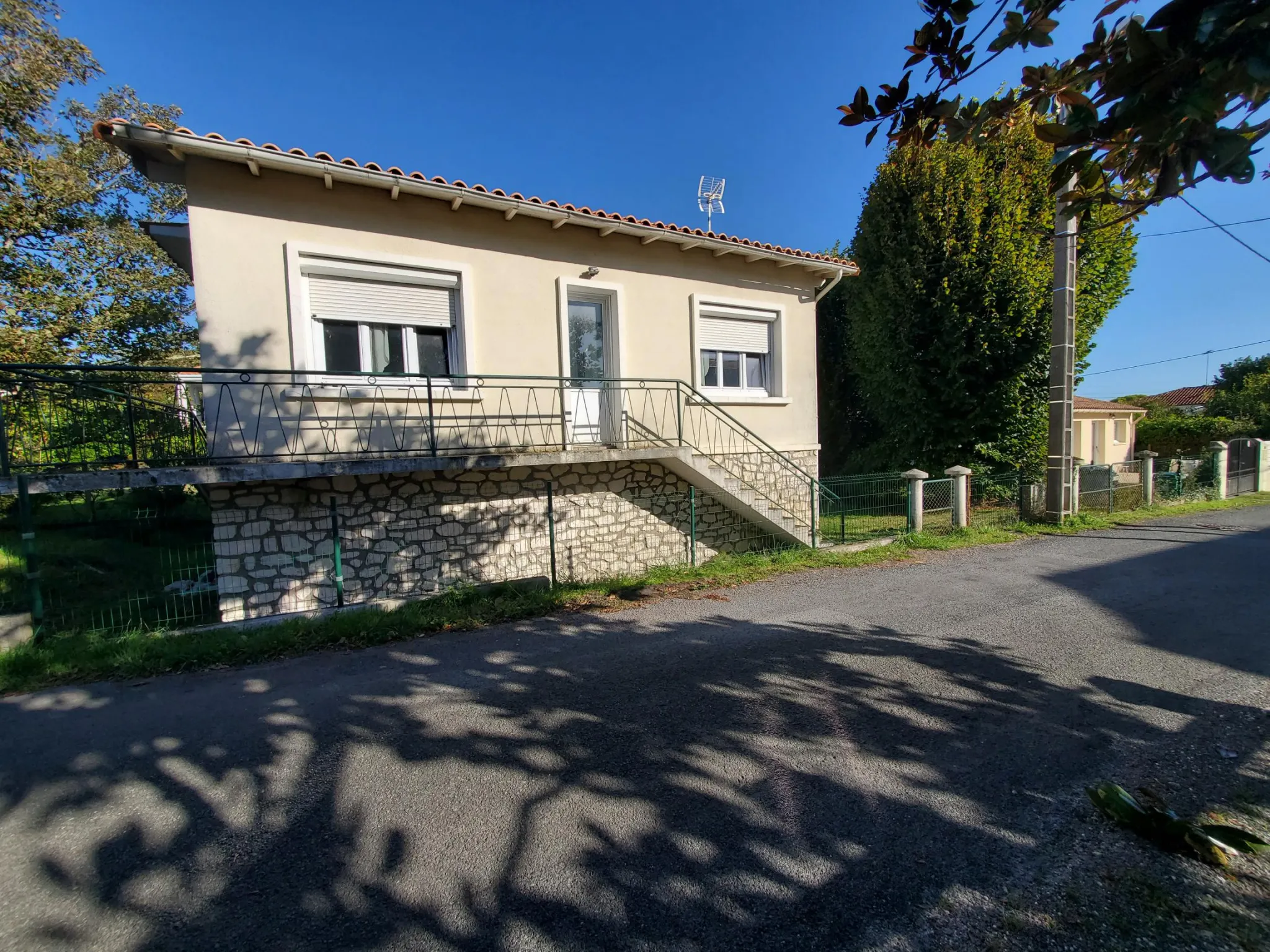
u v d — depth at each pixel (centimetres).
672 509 920
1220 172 166
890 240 1391
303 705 398
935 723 364
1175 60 151
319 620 563
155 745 346
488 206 743
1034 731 354
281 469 589
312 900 227
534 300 810
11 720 379
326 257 680
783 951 200
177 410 640
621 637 534
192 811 283
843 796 290
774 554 898
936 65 220
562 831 266
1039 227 1235
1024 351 1267
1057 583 715
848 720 369
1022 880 232
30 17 1041
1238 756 324
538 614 614
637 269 895
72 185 1126
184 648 484
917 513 1023
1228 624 551
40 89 1050
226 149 593
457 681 438
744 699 399
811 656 476
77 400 578
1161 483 1474
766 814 276
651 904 222
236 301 642
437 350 768
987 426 1337
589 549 852
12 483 509
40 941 209
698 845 256
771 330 1045
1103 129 171
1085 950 199
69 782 309
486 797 292
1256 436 2219
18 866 247
